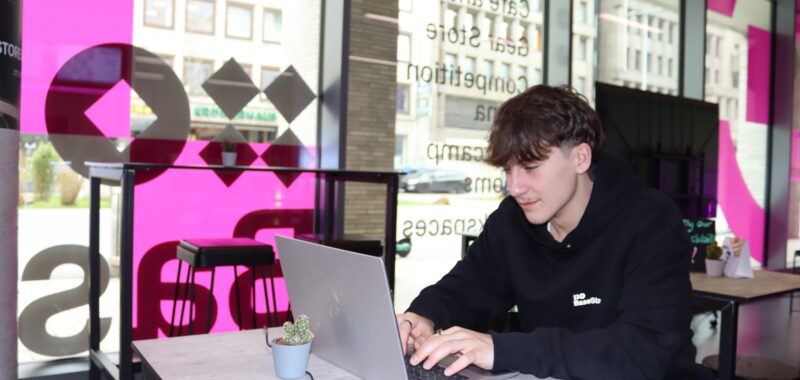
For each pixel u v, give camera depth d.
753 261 8.16
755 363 3.36
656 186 5.53
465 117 5.25
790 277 3.24
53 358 3.63
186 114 4.03
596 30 6.01
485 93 5.37
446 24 5.09
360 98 4.61
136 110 3.84
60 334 3.65
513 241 1.59
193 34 4.03
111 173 2.77
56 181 3.60
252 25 4.27
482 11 5.31
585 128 1.30
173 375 1.20
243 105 4.26
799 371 3.22
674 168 5.69
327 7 4.59
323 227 4.59
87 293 3.72
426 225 5.06
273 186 4.41
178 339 1.45
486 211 5.41
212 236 4.17
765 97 8.20
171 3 3.94
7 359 2.35
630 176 1.47
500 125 1.32
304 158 4.57
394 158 4.84
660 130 5.56
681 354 1.36
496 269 1.67
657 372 1.18
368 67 4.64
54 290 3.62
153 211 3.93
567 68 5.80
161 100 3.93
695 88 6.83
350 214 4.64
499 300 1.69
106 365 2.82
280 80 4.42
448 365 1.26
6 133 2.32
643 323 1.23
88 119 3.69
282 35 4.41
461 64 5.21
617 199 1.41
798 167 8.27
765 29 8.12
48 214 3.58
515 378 1.19
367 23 4.62
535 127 1.27
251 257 3.02
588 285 1.44
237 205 4.26
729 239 3.30
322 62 4.62
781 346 4.72
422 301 1.56
